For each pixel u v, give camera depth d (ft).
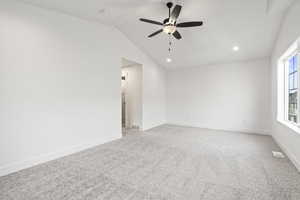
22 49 7.45
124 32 13.15
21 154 7.47
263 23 9.78
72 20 9.70
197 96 18.49
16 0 7.25
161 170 7.41
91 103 10.86
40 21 8.15
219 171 7.30
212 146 11.10
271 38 11.35
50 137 8.59
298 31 6.98
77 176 6.82
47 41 8.45
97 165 7.94
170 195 5.51
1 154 6.86
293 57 9.80
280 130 10.71
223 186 6.06
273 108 12.94
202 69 18.15
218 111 17.19
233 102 16.34
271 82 13.66
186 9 9.02
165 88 20.58
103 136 11.78
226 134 14.78
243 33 11.03
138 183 6.29
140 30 12.48
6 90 6.97
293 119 9.79
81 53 10.20
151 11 9.57
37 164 8.00
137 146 11.07
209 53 14.69
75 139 9.87
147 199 5.30
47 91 8.45
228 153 9.70
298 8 6.98
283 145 9.98
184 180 6.51
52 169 7.47
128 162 8.32
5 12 6.91
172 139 12.99
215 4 8.54
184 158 8.90
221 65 16.98
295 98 9.55
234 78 16.26
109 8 9.14
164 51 15.43
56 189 5.85
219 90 17.10
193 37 12.18
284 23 9.00
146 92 16.92
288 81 10.68
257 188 5.90
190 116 18.99
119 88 13.23
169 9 8.61
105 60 11.89
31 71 7.79
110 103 12.36
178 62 17.71
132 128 17.40
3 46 6.86
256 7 8.47
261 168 7.59
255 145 11.34
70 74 9.57
